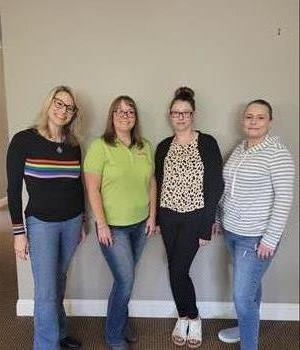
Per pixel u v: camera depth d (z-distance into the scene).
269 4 2.14
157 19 2.17
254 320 1.85
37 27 2.19
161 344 2.16
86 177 1.89
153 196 2.06
